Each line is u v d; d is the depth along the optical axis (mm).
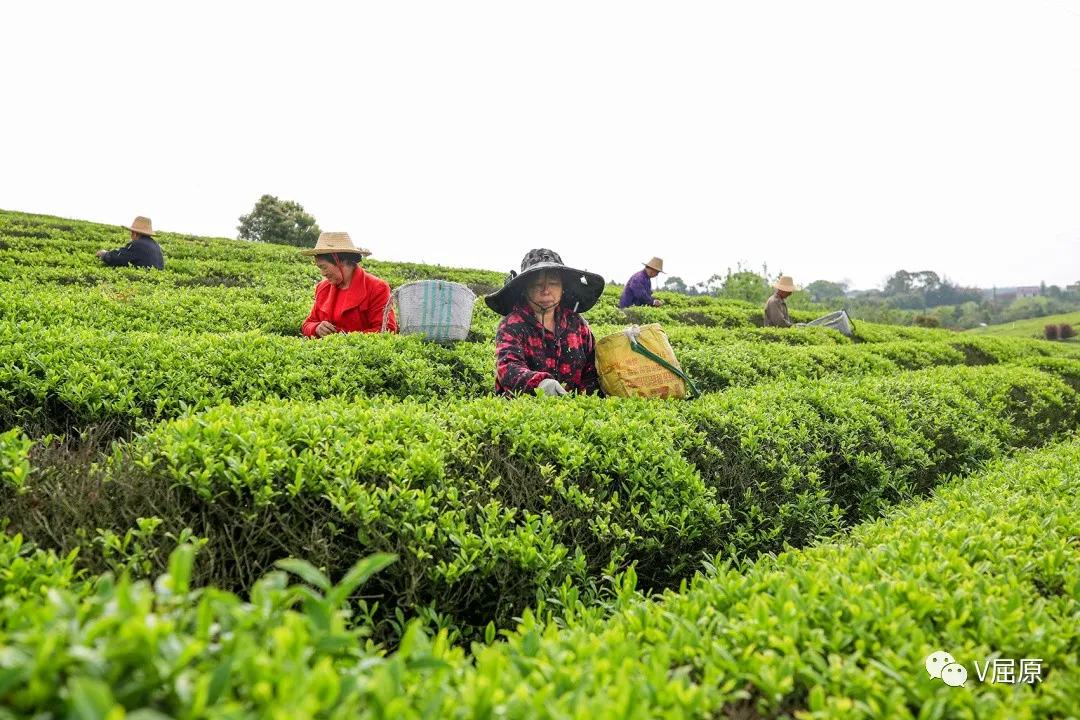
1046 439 8609
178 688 1355
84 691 1148
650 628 2502
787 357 10219
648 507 4242
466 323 8531
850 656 2295
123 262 15516
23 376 5156
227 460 3369
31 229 21766
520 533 3486
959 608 2582
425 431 4125
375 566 1659
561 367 5688
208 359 6227
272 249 25469
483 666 1937
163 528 3146
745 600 2732
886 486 5746
